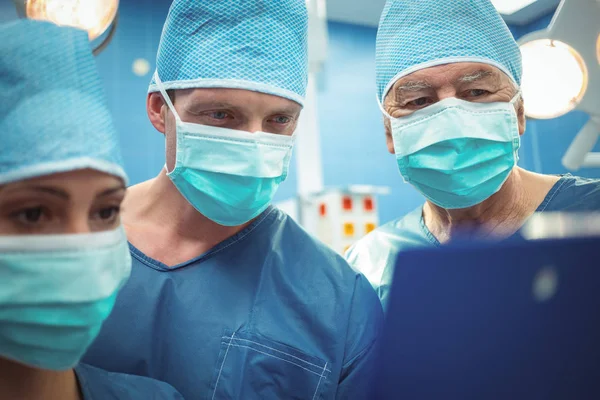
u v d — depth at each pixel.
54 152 0.63
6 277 0.64
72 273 0.65
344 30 3.54
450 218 1.33
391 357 0.34
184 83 1.06
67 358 0.70
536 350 0.31
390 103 1.28
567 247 0.31
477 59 1.17
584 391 0.30
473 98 1.20
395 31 1.26
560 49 1.16
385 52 1.29
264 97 1.05
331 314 1.11
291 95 1.07
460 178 1.18
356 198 2.09
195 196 1.11
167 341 1.09
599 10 1.13
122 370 1.06
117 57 3.14
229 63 1.04
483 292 0.32
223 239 1.21
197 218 1.20
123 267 0.75
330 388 1.05
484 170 1.18
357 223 2.08
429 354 0.33
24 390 0.73
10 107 0.66
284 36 1.09
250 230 1.22
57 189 0.63
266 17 1.08
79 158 0.64
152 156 3.14
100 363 1.06
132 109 3.13
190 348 1.08
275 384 1.06
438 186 1.22
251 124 1.06
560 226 0.32
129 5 3.21
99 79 0.75
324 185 3.35
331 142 3.42
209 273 1.16
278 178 1.12
